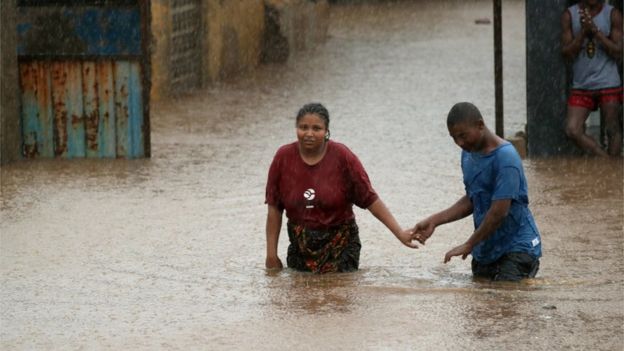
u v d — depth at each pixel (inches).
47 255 925.8
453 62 2429.9
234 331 680.4
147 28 1433.3
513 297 753.6
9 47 1413.6
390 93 2042.3
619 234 989.8
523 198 815.1
